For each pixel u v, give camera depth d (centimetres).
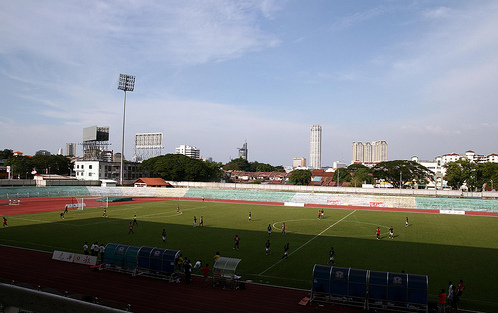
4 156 18875
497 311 2689
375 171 14588
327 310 2688
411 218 8081
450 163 14788
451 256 4347
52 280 3209
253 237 5506
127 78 13175
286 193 12069
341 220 7594
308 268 3788
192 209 9300
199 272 3631
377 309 2730
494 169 13638
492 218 8206
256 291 3072
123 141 13400
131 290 3012
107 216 7681
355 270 2833
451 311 2681
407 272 3656
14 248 4444
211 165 19388
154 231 5866
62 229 5919
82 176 15625
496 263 4028
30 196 10688
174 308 2630
